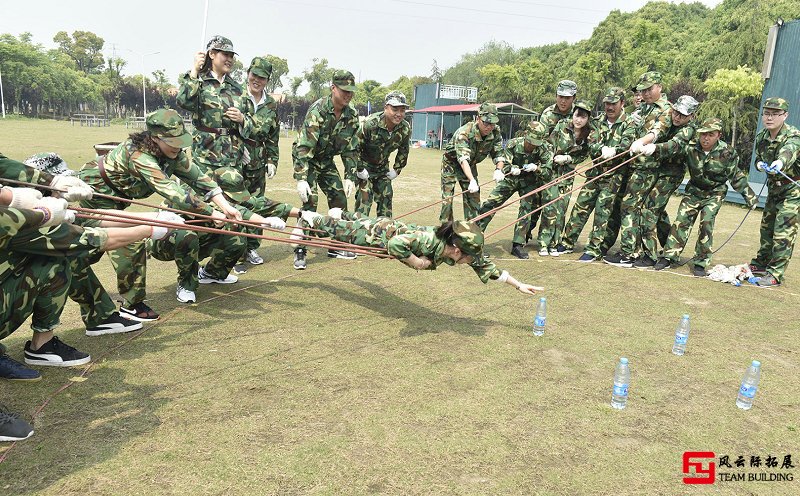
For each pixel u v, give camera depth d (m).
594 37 49.69
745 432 3.73
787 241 7.32
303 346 4.85
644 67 42.41
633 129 8.03
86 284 4.60
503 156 8.56
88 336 4.88
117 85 116.31
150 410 3.69
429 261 4.79
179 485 2.95
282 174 18.67
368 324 5.46
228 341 4.90
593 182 8.59
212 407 3.76
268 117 7.31
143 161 4.50
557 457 3.34
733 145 27.69
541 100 51.56
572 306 6.27
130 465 3.10
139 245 5.04
